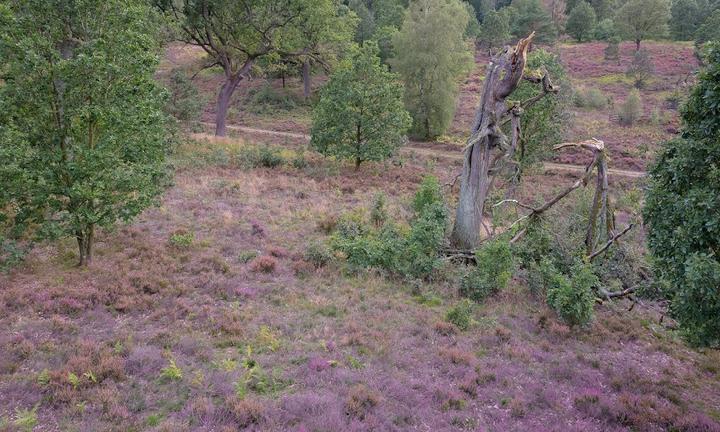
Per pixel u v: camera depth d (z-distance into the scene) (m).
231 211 18.02
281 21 33.78
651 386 9.09
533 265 13.98
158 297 10.84
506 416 7.62
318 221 17.22
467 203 15.93
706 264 6.90
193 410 6.96
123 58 11.35
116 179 11.34
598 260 14.71
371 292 12.30
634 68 58.00
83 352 8.27
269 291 11.72
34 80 10.65
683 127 8.43
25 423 6.37
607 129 43.50
